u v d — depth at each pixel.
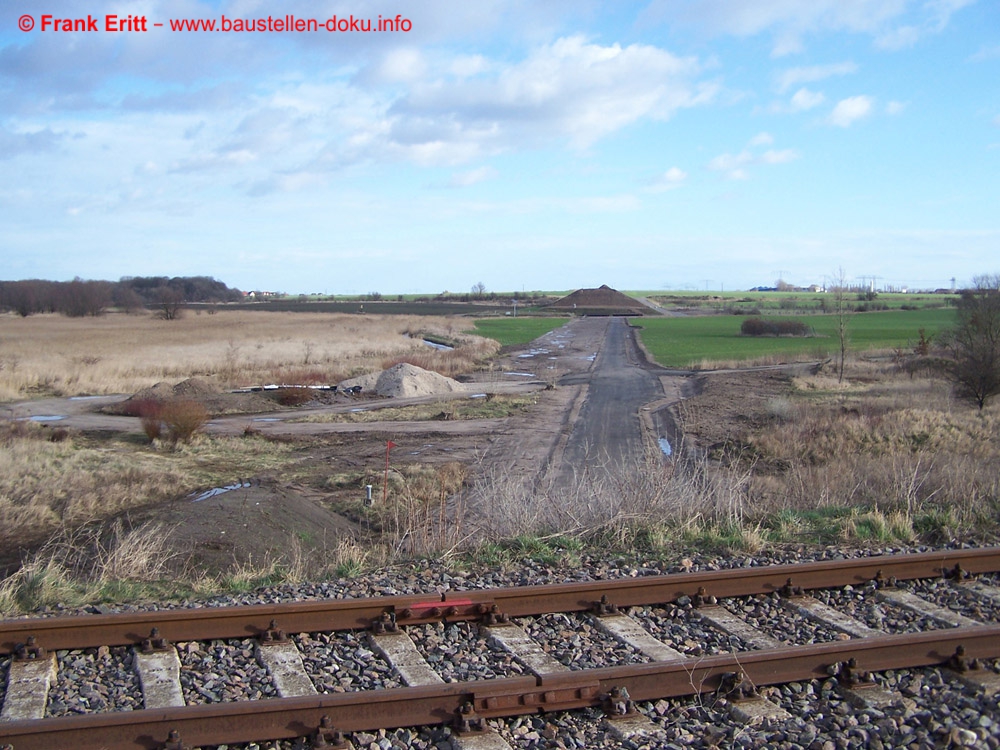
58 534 13.00
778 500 13.41
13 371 46.25
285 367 53.53
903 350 60.56
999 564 8.88
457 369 55.00
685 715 5.59
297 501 15.23
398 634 6.80
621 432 30.62
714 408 35.84
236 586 8.69
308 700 5.20
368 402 39.88
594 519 10.87
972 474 13.32
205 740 5.02
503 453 26.36
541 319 136.62
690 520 10.87
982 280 34.81
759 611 7.62
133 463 22.59
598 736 5.29
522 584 8.39
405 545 10.62
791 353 64.19
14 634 6.33
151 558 10.07
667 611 7.59
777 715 5.52
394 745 5.11
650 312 170.38
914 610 7.75
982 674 6.14
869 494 13.03
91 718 4.90
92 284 141.38
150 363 53.81
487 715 5.39
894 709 5.64
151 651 6.39
